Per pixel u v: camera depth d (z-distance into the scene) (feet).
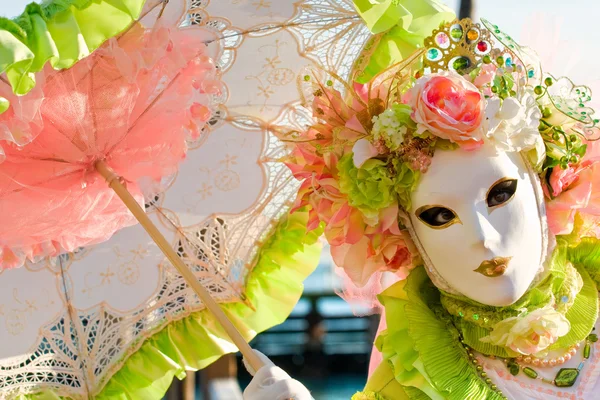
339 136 6.28
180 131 6.72
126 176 6.76
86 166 6.54
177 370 7.32
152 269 7.41
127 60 5.85
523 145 5.97
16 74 4.66
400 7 6.07
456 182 5.96
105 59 6.17
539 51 6.81
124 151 6.63
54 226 6.65
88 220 6.85
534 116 6.07
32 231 6.58
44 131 6.27
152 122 6.59
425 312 6.47
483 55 6.23
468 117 5.84
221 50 6.81
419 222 6.19
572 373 6.38
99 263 7.36
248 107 7.22
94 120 6.37
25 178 6.36
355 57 6.95
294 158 6.72
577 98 6.39
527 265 6.06
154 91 6.59
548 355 6.43
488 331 6.36
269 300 7.50
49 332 7.22
